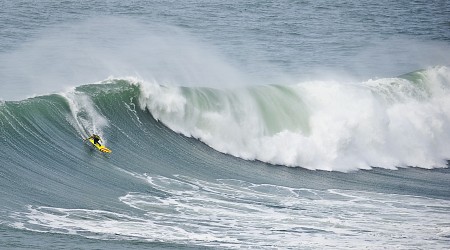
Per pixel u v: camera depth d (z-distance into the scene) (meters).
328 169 105.25
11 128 89.25
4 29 188.50
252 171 98.81
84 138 93.56
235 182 91.00
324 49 190.75
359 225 74.56
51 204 72.44
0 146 85.81
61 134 92.25
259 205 80.19
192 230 68.88
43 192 75.88
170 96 105.12
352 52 188.38
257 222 73.31
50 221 67.31
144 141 98.62
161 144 99.44
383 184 98.62
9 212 68.44
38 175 81.00
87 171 85.38
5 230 63.34
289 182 94.94
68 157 87.75
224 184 89.06
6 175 79.19
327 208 81.12
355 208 81.94
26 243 60.56
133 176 86.62
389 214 79.81
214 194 83.25
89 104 99.00
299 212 78.31
